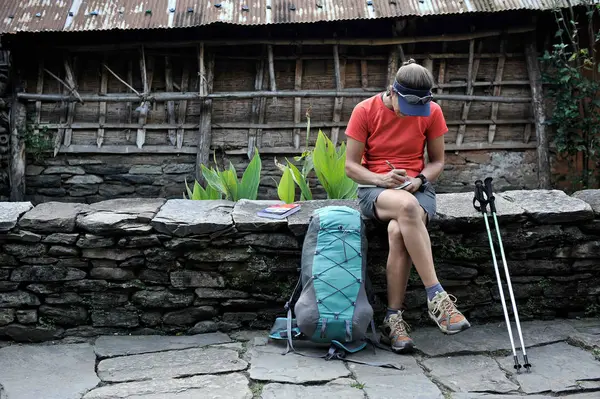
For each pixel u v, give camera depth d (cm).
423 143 336
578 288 357
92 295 344
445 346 316
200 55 602
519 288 356
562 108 605
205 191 443
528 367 284
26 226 336
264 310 350
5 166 610
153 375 285
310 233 321
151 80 621
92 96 615
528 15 609
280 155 625
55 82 622
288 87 627
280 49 623
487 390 265
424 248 300
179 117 622
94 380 282
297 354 306
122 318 345
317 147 409
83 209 353
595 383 271
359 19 567
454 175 628
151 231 337
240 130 625
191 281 343
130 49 614
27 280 340
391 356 304
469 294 354
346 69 629
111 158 620
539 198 363
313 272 306
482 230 348
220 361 300
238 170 624
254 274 344
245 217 343
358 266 310
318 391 263
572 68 590
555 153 626
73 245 339
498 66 626
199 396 261
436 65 629
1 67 605
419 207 305
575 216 345
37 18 580
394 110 313
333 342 301
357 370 286
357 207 354
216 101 626
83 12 586
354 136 329
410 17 578
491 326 347
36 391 270
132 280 343
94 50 607
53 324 344
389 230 311
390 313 316
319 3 586
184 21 571
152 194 621
